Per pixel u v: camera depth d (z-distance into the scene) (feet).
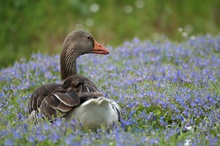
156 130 34.06
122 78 44.68
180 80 43.75
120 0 90.84
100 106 31.09
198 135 33.94
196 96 39.19
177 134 34.96
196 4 93.15
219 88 42.55
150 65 50.26
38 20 87.81
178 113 37.22
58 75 48.55
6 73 47.39
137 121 36.06
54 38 85.51
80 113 31.19
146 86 41.55
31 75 46.70
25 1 89.20
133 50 56.13
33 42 86.02
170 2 91.35
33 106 34.01
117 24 87.25
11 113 37.01
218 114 36.27
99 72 47.21
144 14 89.20
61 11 88.17
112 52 56.44
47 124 31.07
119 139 30.48
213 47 57.11
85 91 32.73
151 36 78.95
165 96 38.78
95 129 31.89
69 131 30.50
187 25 90.63
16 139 29.37
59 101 31.55
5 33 87.04
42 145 29.76
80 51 40.14
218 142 33.30
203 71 47.32
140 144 30.50
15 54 81.46
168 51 55.06
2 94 40.40
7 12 88.74
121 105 37.96
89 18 88.02
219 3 94.73
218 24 93.25
